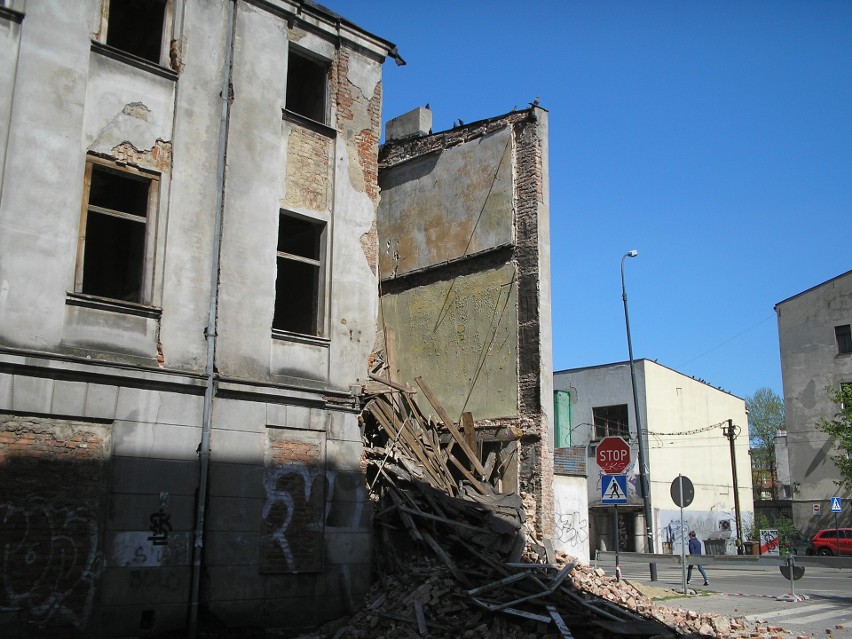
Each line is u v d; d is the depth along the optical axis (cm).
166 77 1180
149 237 1138
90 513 1020
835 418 4659
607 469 1577
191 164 1184
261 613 1147
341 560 1248
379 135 1455
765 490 7600
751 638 1113
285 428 1234
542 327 1731
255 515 1170
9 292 990
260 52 1296
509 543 1368
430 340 1950
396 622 1117
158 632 1049
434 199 2009
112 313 1076
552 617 1060
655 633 1042
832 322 4788
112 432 1055
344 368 1324
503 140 1877
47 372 1005
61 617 975
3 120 1016
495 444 1766
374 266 1403
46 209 1033
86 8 1105
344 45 1426
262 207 1259
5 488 961
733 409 5312
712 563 3447
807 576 2605
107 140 1105
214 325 1168
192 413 1128
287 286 1424
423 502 1416
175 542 1081
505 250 1828
